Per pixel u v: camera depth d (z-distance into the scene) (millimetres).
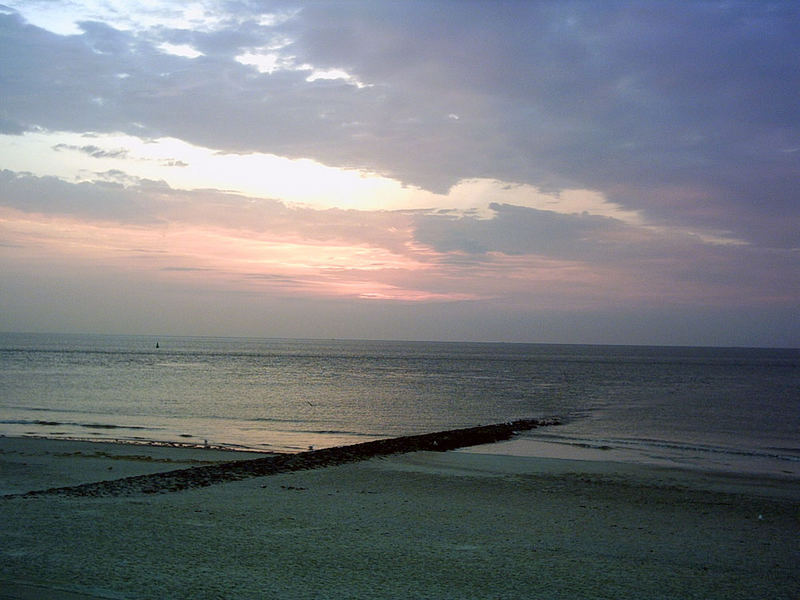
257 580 10219
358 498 18062
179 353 191250
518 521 15688
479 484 20938
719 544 14094
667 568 11930
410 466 24484
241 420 43312
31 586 9516
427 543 13070
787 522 16609
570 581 10828
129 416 43812
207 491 18281
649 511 17500
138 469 23156
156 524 13766
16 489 19438
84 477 21453
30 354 150500
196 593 9492
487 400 62406
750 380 101062
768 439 36625
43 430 36062
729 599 10273
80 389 64250
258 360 156750
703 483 22141
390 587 10164
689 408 55906
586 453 30500
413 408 54188
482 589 10250
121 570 10461
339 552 12102
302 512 15797
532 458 27219
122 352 182875
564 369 135375
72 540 12250
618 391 76250
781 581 11375
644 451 31453
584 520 16094
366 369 124000
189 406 51375
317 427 40719
